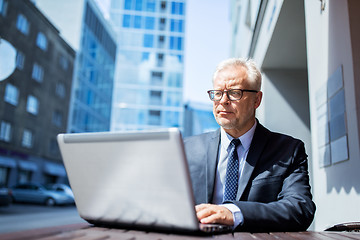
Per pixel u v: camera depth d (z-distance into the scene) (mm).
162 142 760
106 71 36594
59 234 709
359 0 1699
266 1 3793
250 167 1342
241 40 7551
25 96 20641
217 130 1580
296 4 2865
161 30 42875
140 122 39438
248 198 1299
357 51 1645
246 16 6219
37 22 21938
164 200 785
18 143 19906
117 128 38781
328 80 2020
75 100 28484
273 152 1371
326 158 2080
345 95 1741
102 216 882
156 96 40500
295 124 4289
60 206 15109
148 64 41406
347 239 800
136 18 42844
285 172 1319
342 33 1779
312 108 2449
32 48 21359
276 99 4375
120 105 39531
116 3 42969
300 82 4418
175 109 40312
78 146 876
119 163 823
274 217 978
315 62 2350
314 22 2377
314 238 813
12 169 19422
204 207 945
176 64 41906
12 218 9414
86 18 31312
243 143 1423
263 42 4145
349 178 1687
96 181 865
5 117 18891
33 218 9594
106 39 36688
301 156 1370
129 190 820
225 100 1406
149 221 814
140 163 795
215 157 1469
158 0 43719
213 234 814
